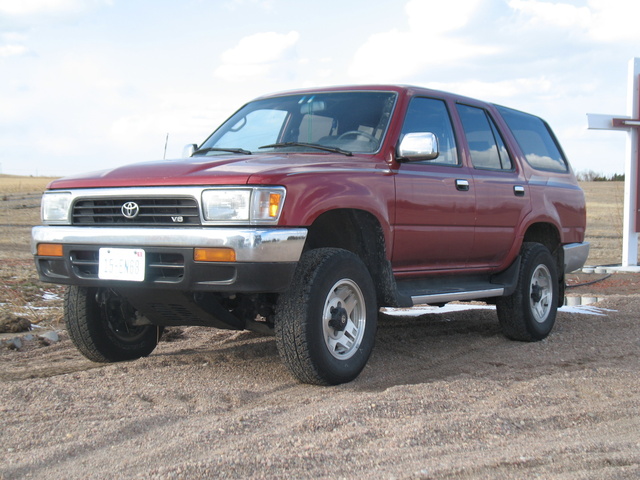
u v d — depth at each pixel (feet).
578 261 22.62
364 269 14.66
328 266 13.76
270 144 16.96
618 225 83.15
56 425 10.82
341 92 17.53
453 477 9.11
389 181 15.46
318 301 13.52
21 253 49.60
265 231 12.74
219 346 18.69
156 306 14.44
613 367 16.31
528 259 19.79
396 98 16.79
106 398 12.50
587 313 24.79
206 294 13.85
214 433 10.46
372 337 14.93
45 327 21.35
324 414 11.25
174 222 13.35
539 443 10.56
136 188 13.71
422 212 16.25
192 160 14.88
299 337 13.41
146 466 9.30
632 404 12.88
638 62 41.81
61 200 14.67
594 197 165.99
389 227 15.37
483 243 18.39
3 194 169.37
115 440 10.30
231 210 12.91
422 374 15.66
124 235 13.56
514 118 21.20
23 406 11.84
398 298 15.55
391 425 11.05
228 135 17.92
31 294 27.50
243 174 13.05
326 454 9.71
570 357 17.76
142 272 13.37
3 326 20.53
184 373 14.94
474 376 15.28
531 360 17.35
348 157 15.57
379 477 9.02
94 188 14.25
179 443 10.04
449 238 17.20
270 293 14.89
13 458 9.55
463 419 11.35
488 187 18.45
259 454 9.63
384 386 14.44
